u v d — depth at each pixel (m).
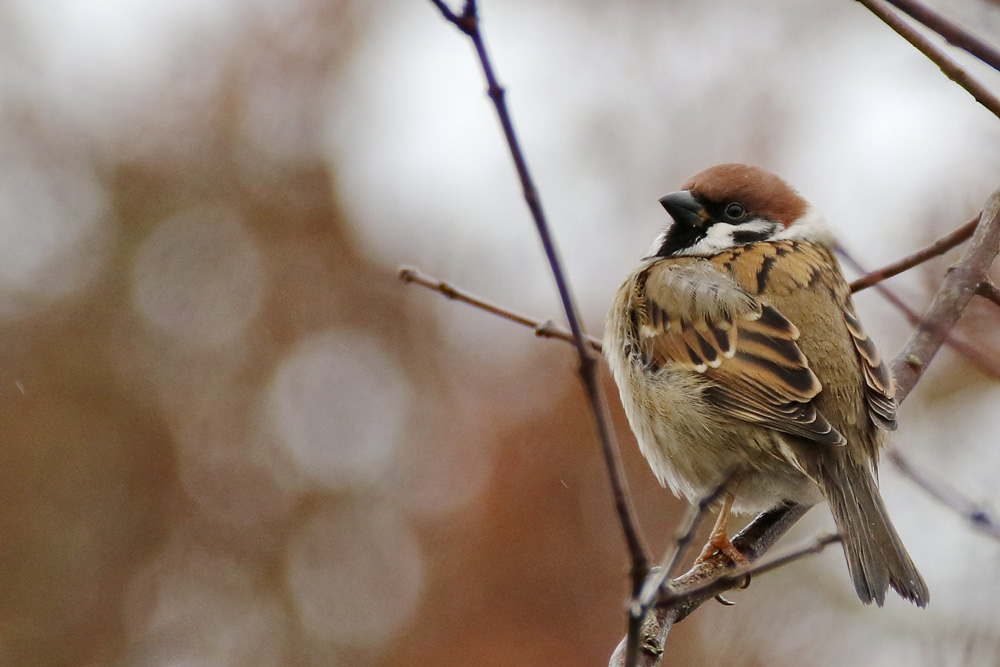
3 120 15.52
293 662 13.48
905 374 7.54
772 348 7.29
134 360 14.87
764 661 10.05
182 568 14.09
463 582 13.17
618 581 12.75
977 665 8.02
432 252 15.37
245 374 14.94
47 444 14.35
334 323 15.12
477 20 4.36
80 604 13.88
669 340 7.68
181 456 14.53
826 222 8.28
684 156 15.12
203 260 15.39
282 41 15.84
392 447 14.38
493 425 13.89
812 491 7.31
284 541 14.05
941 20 5.59
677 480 7.65
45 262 15.22
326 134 15.79
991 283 7.08
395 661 12.97
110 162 15.47
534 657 12.58
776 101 15.12
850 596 10.05
